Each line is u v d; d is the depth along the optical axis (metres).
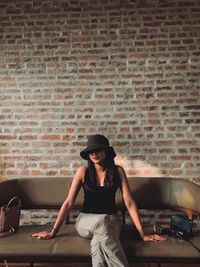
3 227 1.93
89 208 1.96
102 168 2.09
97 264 1.56
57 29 2.62
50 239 1.85
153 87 2.55
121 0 2.61
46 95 2.59
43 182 2.34
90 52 2.60
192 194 2.14
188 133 2.51
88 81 2.58
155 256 1.68
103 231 1.66
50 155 2.57
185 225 1.92
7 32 2.63
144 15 2.59
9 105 2.60
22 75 2.61
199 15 2.56
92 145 1.97
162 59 2.56
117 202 2.26
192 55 2.54
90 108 2.57
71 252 1.70
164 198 2.25
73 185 2.06
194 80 2.53
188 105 2.52
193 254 1.67
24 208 2.29
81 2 2.62
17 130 2.59
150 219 2.52
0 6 2.64
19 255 1.71
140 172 2.53
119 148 2.55
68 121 2.58
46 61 2.61
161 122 2.53
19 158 2.58
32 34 2.62
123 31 2.59
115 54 2.58
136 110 2.55
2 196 2.21
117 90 2.56
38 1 2.63
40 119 2.59
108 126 2.56
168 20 2.58
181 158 2.51
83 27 2.61
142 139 2.54
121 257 1.58
